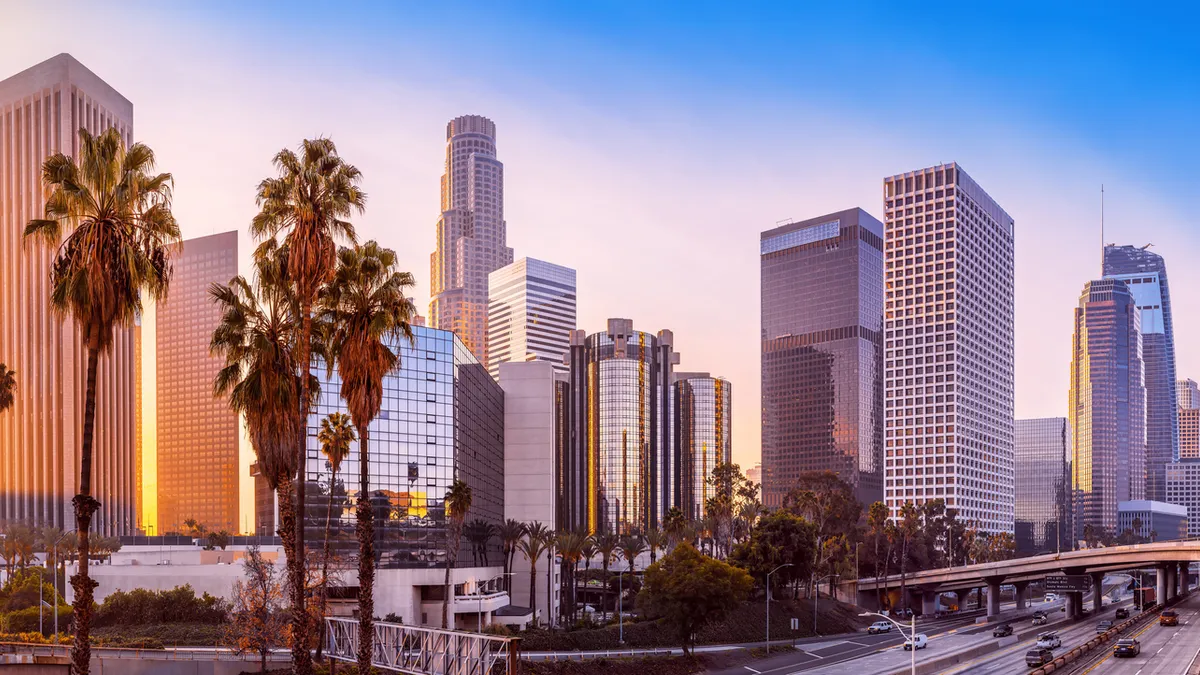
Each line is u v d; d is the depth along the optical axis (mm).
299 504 51125
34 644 77125
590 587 184500
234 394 52719
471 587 137250
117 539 174000
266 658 81000
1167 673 96312
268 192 51406
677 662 109625
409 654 69000
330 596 116688
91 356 43625
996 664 115625
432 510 136625
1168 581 193000
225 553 123625
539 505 175250
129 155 44656
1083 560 180750
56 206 43469
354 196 52094
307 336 51156
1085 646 116375
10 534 151125
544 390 178375
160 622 102312
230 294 53719
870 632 155750
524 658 101375
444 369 141375
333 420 94000
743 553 158000
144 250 45031
